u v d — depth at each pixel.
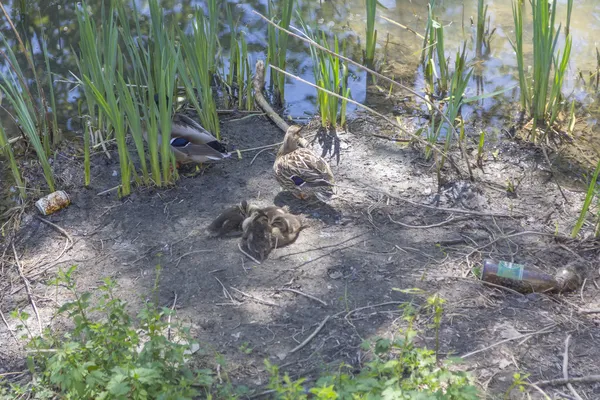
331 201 7.80
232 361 5.79
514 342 5.88
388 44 11.04
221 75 10.30
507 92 9.81
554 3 8.39
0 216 7.89
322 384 4.73
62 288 6.76
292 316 6.25
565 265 6.78
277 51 10.59
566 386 5.48
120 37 11.06
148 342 5.27
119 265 7.02
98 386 5.20
